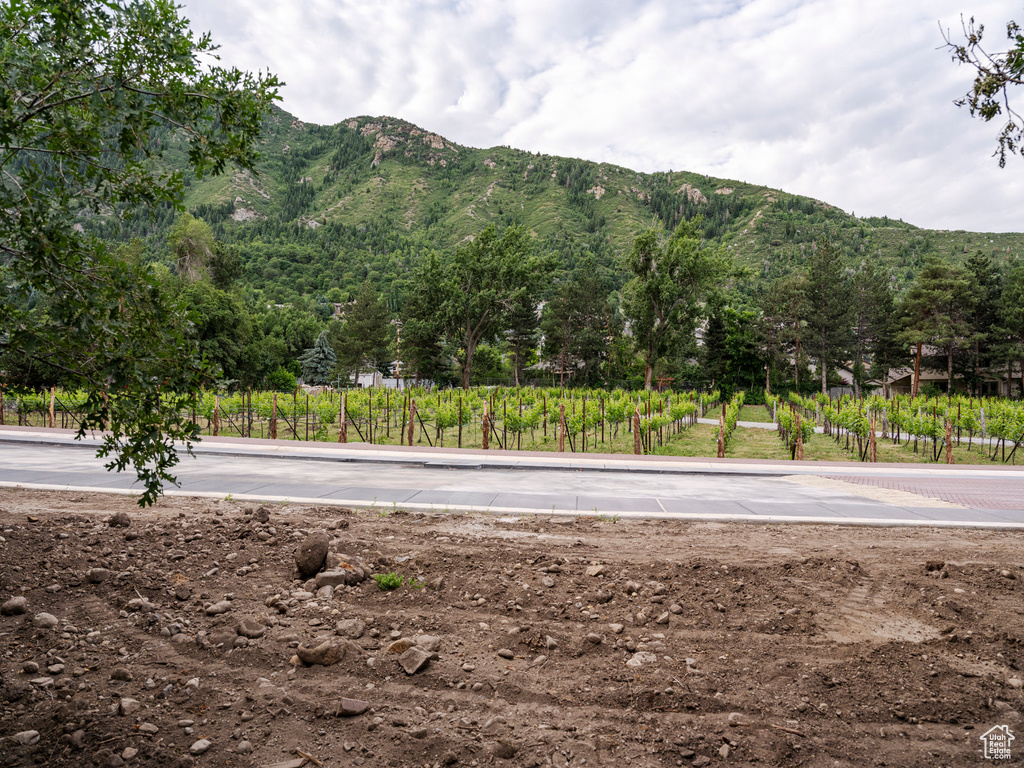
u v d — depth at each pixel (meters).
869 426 19.53
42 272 3.14
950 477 12.89
